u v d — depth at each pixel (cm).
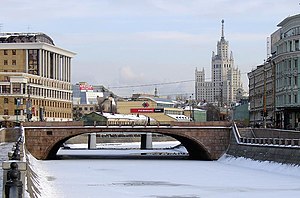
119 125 13662
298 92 15725
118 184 8525
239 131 13550
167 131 13738
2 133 13888
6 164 3209
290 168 9781
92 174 10038
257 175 9712
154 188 8069
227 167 11562
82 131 13650
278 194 7294
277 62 17275
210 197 7150
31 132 13650
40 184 7375
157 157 15200
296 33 15988
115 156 15450
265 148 11194
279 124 17262
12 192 2725
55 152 14788
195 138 13775
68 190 7675
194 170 10888
